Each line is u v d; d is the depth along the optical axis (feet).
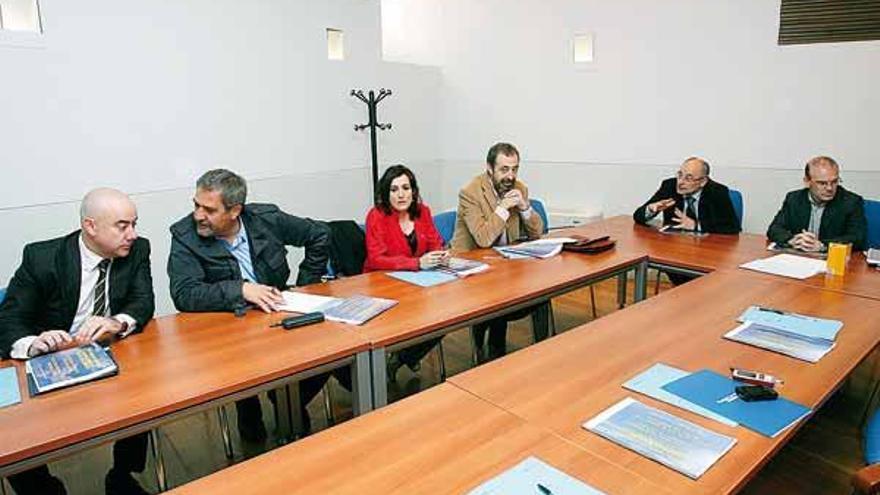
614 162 15.71
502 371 5.14
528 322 12.62
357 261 9.41
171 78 11.87
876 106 12.32
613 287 15.05
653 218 11.66
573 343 5.74
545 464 3.72
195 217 7.11
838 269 7.88
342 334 6.01
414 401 4.62
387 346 5.93
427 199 18.08
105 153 11.16
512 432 4.11
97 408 4.51
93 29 10.71
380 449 3.94
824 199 9.48
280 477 3.65
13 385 4.92
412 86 16.96
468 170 17.95
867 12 12.05
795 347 5.49
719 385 4.74
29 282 6.15
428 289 7.54
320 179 14.94
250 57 13.08
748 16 13.34
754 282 7.68
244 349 5.65
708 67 14.02
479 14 16.76
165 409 4.55
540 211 11.98
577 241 9.77
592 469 3.66
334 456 3.87
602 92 15.48
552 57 15.96
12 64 9.84
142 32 11.35
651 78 14.78
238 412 8.03
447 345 11.46
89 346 5.63
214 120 12.67
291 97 13.99
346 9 14.85
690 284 7.63
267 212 8.02
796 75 13.05
